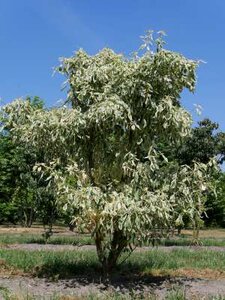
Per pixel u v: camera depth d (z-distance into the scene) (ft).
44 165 37.22
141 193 34.71
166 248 67.15
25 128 39.09
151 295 32.58
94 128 37.52
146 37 37.32
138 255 53.31
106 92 37.09
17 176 113.70
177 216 36.96
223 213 146.72
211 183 38.47
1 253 50.96
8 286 35.42
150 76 37.40
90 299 31.22
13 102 40.01
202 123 110.73
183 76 37.78
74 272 42.32
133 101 37.60
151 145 37.35
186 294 33.94
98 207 34.53
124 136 38.09
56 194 35.94
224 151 114.21
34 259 46.62
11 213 134.10
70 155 38.58
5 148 114.83
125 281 38.88
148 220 33.55
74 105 39.65
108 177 38.78
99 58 39.88
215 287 37.24
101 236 37.60
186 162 107.76
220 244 82.07
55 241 75.15
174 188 36.70
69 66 40.29
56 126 36.83
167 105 36.40
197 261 51.65
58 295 32.14
